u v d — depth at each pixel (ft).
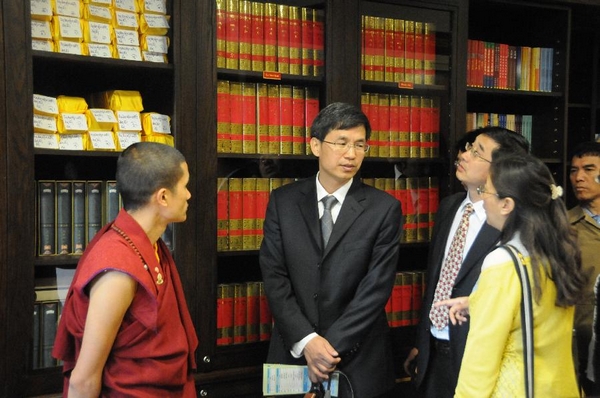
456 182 12.03
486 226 9.11
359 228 9.40
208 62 10.05
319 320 9.30
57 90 9.66
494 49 13.07
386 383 9.53
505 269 6.85
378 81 11.55
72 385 6.71
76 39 9.35
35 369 9.14
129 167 7.18
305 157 11.10
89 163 9.69
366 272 9.48
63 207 9.43
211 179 10.12
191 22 9.91
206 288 10.12
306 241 9.46
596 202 12.05
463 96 12.07
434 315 9.60
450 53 11.94
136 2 9.79
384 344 9.64
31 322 8.94
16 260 8.80
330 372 9.05
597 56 15.79
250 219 10.71
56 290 9.34
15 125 8.75
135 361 6.99
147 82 10.25
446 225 9.98
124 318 6.95
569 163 15.89
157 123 9.85
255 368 10.53
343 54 11.09
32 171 8.89
